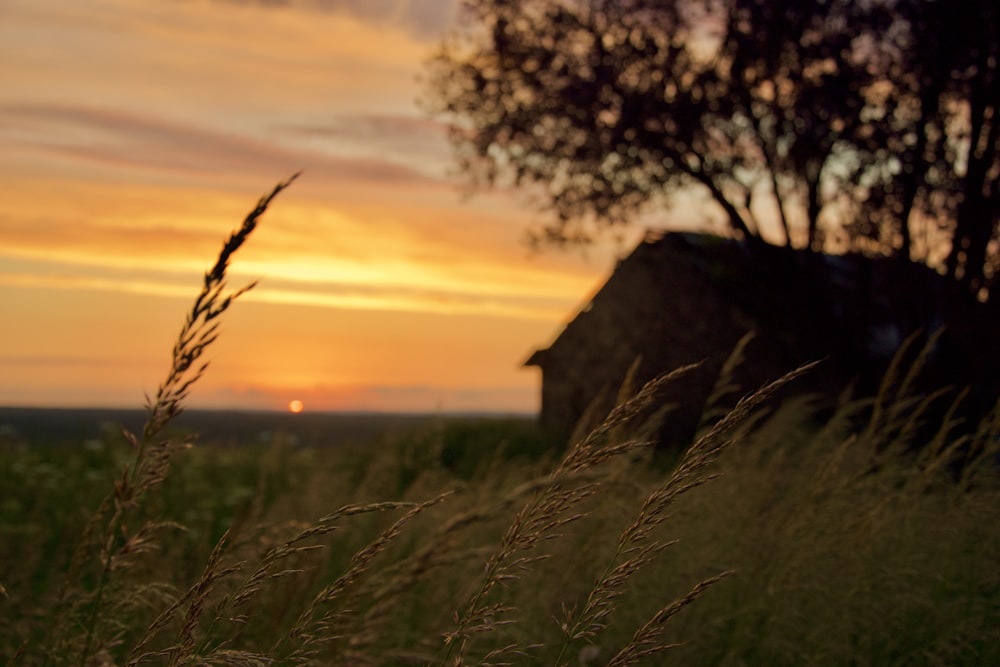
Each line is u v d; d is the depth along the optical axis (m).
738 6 17.22
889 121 15.82
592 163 20.14
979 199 14.32
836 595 3.60
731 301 18.98
